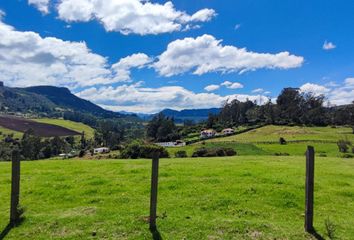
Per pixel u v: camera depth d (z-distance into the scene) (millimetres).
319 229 12258
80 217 13195
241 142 118500
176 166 24703
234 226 12352
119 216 13297
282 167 24219
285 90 196000
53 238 11523
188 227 12336
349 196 17281
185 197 16281
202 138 140125
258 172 21766
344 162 30703
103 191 17328
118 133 186250
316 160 32719
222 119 197000
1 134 185750
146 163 27297
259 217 13891
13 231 12148
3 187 18500
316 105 184625
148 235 11672
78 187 18125
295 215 14180
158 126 177500
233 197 16125
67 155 120938
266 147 103875
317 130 144125
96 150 114875
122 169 23328
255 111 189750
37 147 133375
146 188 17797
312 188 11930
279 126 159750
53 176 21188
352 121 166000
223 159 31719
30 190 17438
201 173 21391
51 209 14680
